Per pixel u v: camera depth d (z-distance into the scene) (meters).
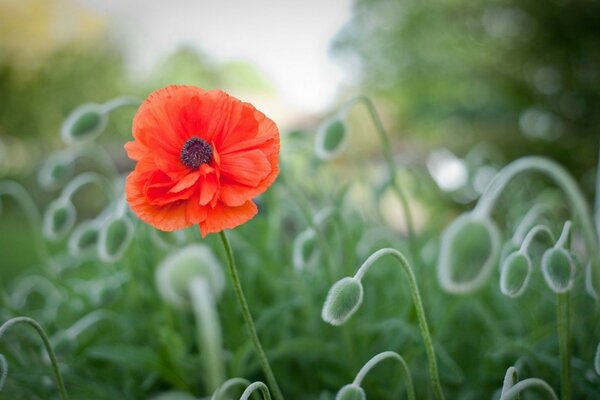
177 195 0.47
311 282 0.75
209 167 0.46
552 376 0.63
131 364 0.61
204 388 0.66
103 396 0.64
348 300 0.49
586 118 2.29
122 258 0.75
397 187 0.71
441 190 0.94
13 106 4.20
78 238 0.71
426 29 2.80
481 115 2.32
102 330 0.75
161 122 0.48
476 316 0.74
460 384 0.69
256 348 0.51
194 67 5.17
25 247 1.84
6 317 0.72
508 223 0.92
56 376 0.51
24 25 4.14
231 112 0.48
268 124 0.48
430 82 2.81
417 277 0.71
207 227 0.46
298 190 0.69
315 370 0.69
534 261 0.76
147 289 0.76
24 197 0.86
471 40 2.57
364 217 0.93
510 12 2.44
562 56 2.32
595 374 0.62
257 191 0.46
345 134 0.69
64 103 4.37
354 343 0.67
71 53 4.38
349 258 0.70
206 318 0.52
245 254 0.74
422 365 0.67
